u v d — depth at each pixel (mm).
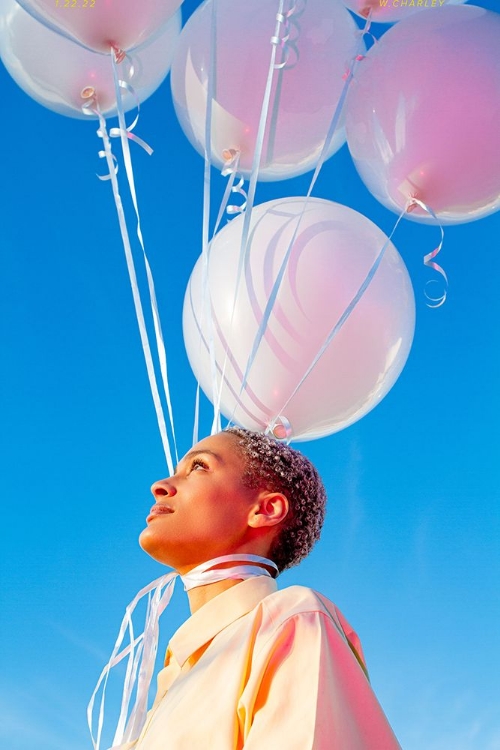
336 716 1120
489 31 2043
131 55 2273
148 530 1441
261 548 1469
